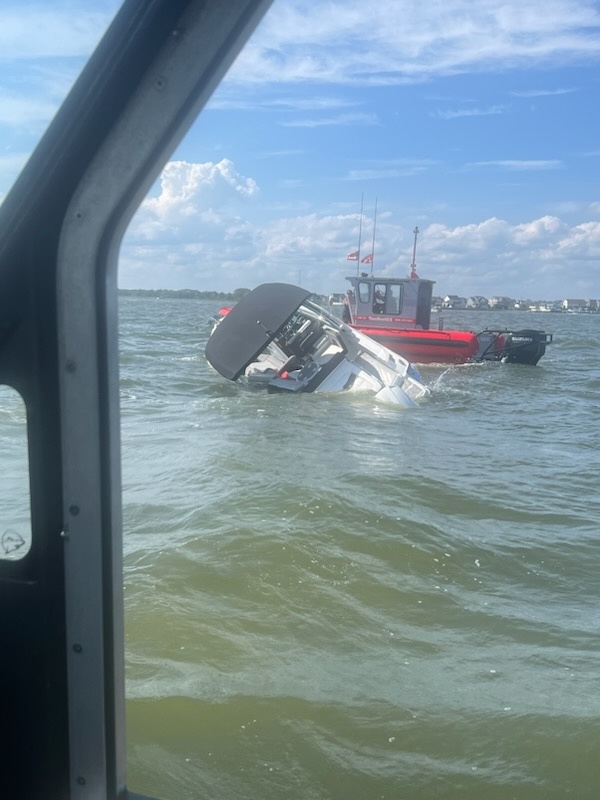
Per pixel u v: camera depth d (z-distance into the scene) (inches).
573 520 248.1
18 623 65.2
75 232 61.0
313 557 198.4
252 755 118.0
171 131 58.7
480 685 140.4
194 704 130.5
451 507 257.1
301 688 136.8
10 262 61.8
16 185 60.5
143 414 457.4
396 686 139.3
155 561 192.2
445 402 567.8
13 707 66.0
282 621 163.9
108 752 66.0
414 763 117.3
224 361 539.8
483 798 109.5
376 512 236.7
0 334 62.5
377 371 592.1
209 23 56.0
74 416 62.7
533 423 477.1
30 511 64.2
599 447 392.2
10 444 66.7
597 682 142.3
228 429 405.4
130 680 137.9
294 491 256.1
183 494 255.8
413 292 836.0
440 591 184.4
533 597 184.5
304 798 108.3
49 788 66.7
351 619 167.2
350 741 122.1
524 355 858.8
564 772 115.8
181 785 110.8
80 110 58.5
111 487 63.8
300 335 634.8
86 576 63.8
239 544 204.5
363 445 369.4
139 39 56.7
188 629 157.6
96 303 62.0
